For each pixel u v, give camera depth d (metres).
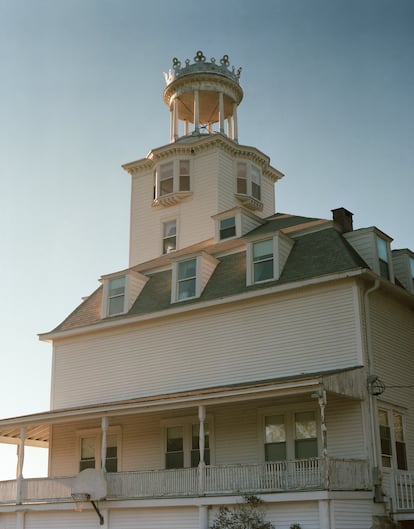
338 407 20.39
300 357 21.58
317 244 23.30
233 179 32.88
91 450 25.95
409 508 20.09
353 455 19.70
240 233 27.78
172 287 25.50
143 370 25.28
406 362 22.95
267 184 34.97
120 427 25.28
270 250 23.39
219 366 23.31
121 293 27.14
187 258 25.48
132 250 33.44
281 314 22.39
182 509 20.14
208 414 23.14
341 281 21.38
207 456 22.77
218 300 23.52
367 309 21.27
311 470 17.95
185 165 32.91
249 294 22.84
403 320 23.53
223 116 33.91
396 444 21.27
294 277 22.36
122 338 26.34
